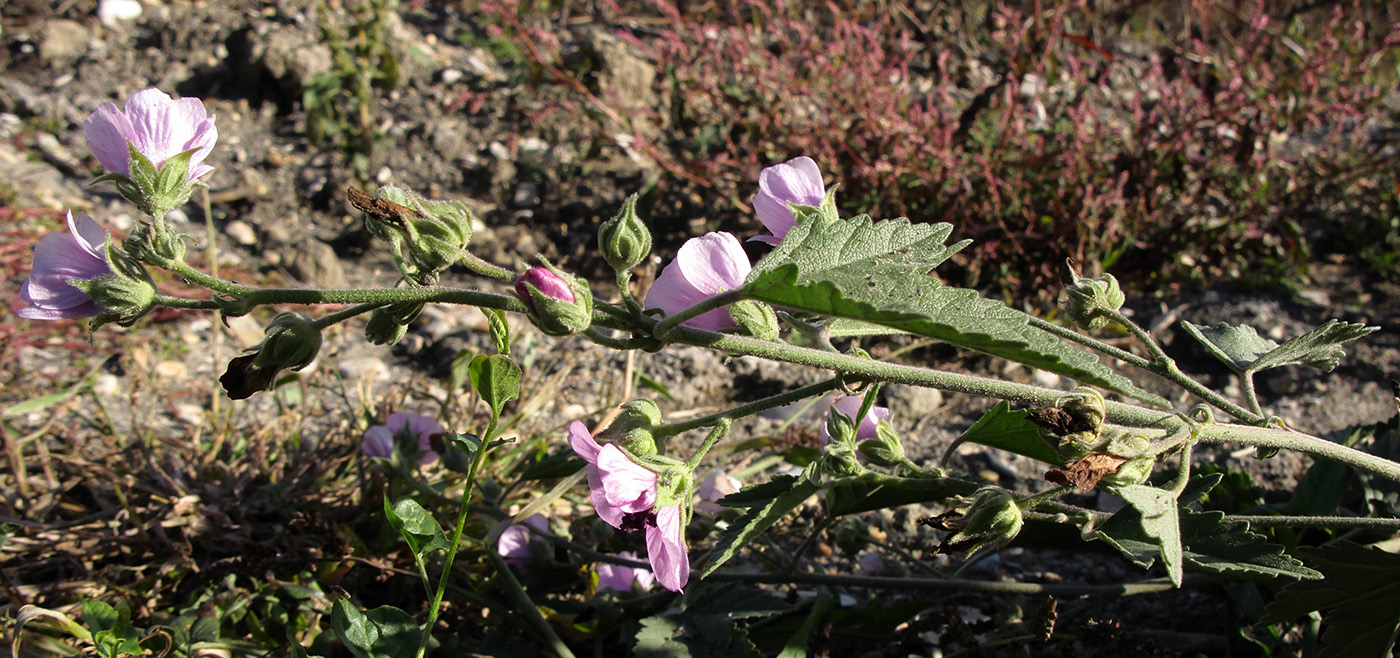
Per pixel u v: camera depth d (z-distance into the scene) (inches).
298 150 218.8
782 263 67.2
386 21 247.0
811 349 71.1
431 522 78.1
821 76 196.1
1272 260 178.7
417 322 168.4
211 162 213.9
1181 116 184.5
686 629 88.3
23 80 233.8
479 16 280.4
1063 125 192.2
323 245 178.7
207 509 103.8
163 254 69.4
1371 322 163.9
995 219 174.9
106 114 72.8
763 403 74.5
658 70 220.7
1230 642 97.5
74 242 70.0
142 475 111.1
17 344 154.6
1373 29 239.3
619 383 153.5
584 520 117.6
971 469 136.6
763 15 251.6
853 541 103.1
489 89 241.9
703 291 72.2
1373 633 80.4
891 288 64.3
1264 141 183.2
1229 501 108.3
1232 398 150.4
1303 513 101.1
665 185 202.5
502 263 186.7
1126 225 176.4
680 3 272.1
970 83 239.5
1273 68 217.8
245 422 138.3
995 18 245.0
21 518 107.2
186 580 101.3
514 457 125.3
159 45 246.8
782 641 98.4
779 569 97.0
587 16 282.8
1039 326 85.5
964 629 91.3
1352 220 189.3
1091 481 63.2
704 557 93.7
